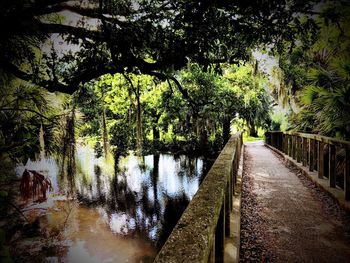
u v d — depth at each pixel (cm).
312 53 887
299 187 587
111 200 1197
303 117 876
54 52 474
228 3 374
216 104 1483
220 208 201
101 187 1362
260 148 1470
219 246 221
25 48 418
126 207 1128
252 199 506
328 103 622
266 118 1961
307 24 421
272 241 340
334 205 460
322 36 710
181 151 2091
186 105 1463
